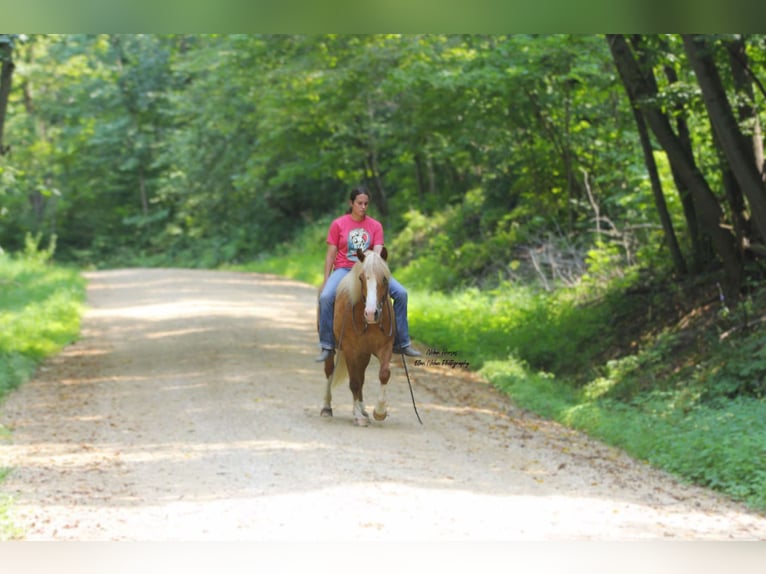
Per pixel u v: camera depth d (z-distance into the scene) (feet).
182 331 72.18
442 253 107.96
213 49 106.52
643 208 74.33
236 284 114.73
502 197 108.47
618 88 77.00
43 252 133.28
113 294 102.68
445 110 95.40
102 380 53.36
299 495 29.53
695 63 49.21
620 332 64.13
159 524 26.61
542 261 86.02
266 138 123.54
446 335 68.85
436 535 25.81
